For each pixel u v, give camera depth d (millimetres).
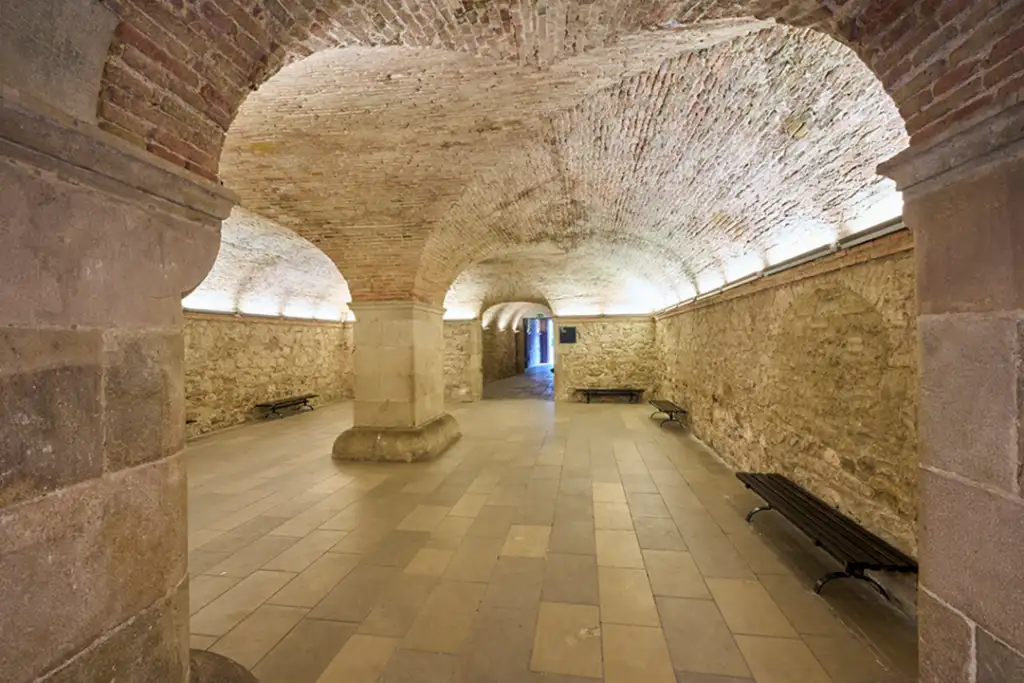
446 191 4930
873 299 3189
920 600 1685
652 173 4836
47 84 1225
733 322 5949
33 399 1227
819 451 3908
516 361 21922
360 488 5082
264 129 3775
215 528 4008
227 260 8156
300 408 11148
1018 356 1307
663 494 4836
